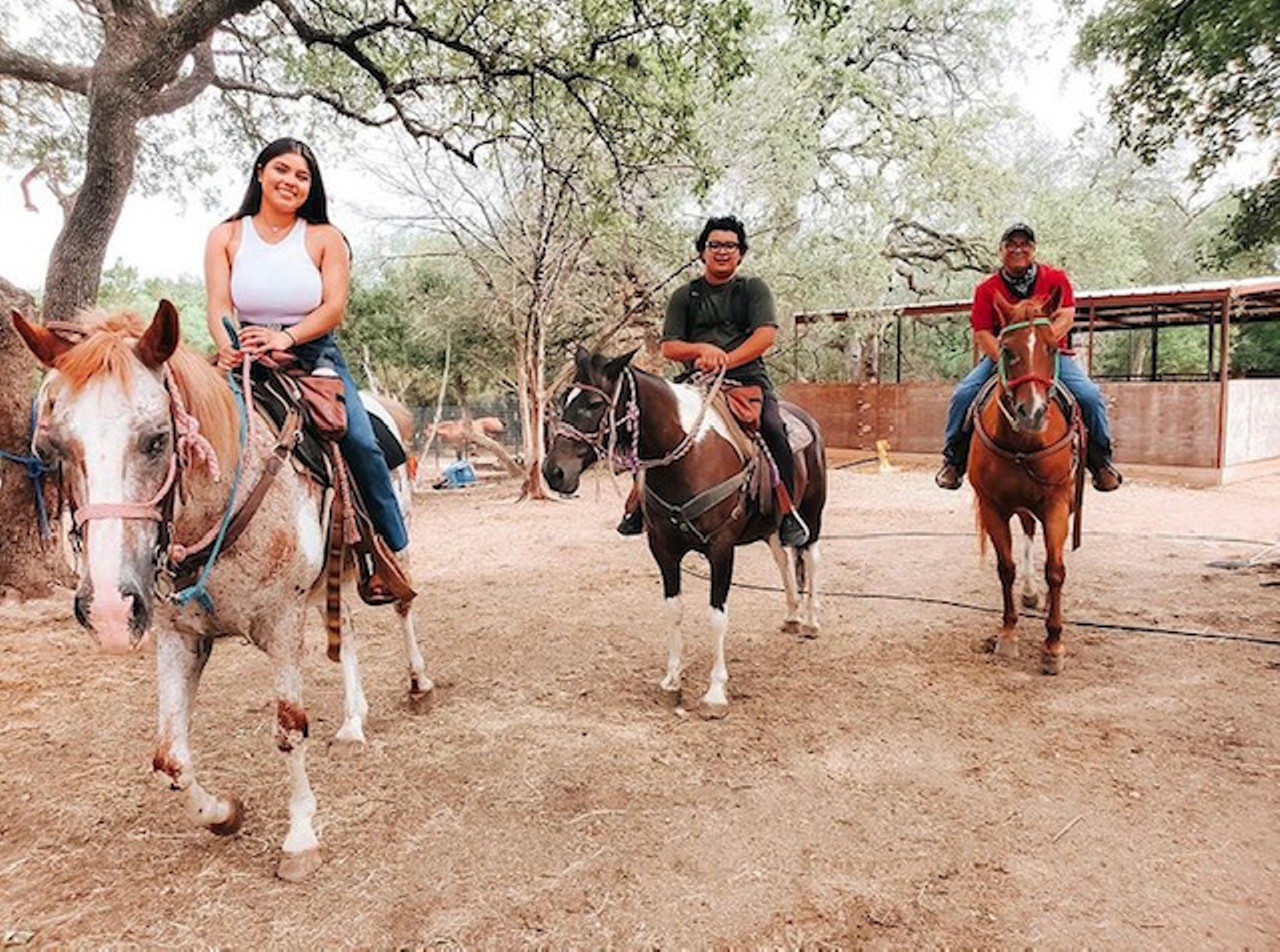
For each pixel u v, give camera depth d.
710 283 4.92
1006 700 4.53
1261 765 3.68
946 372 26.11
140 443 2.17
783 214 14.84
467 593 7.43
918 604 6.69
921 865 2.96
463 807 3.41
